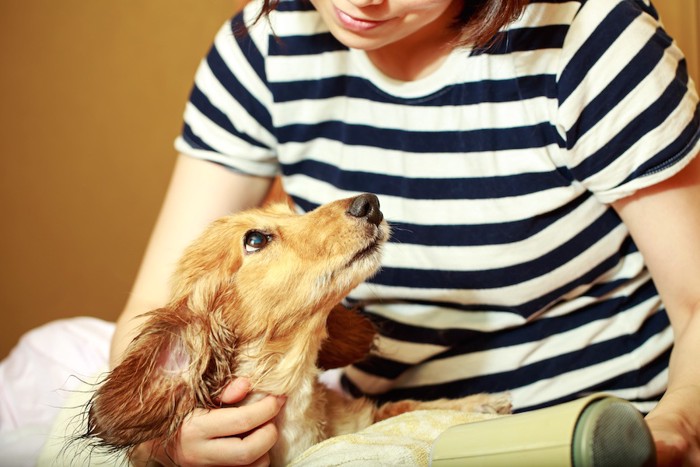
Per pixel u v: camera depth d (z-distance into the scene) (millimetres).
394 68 1727
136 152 3979
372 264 1673
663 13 2852
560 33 1616
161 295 1890
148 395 1499
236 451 1500
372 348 1930
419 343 1896
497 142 1692
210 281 1703
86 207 3959
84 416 1717
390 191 1787
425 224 1763
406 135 1744
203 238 1796
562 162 1674
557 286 1783
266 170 1967
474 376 1887
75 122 3953
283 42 1787
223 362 1649
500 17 1508
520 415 1128
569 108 1604
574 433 1018
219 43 1906
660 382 1835
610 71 1578
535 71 1635
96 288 3951
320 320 1710
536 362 1846
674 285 1621
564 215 1726
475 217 1731
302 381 1717
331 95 1786
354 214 1676
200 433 1505
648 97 1564
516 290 1771
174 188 1977
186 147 1957
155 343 1544
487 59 1650
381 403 2037
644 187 1587
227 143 1911
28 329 3906
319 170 1865
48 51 3947
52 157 3949
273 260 1689
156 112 3982
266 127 1879
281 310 1678
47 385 2314
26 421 2225
